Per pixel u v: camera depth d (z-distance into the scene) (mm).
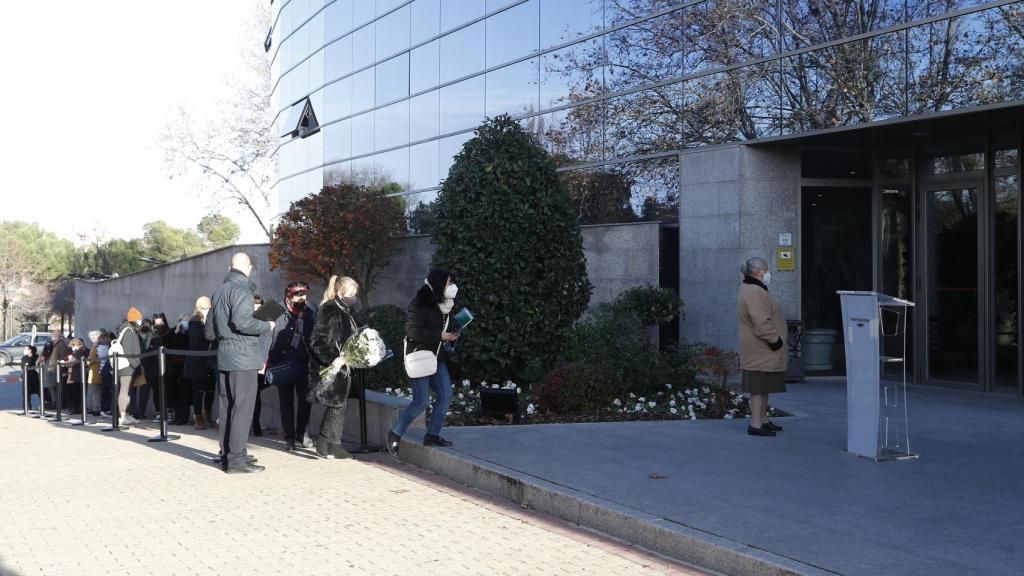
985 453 8203
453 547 6035
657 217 15180
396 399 10133
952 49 11172
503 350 12078
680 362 11617
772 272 13922
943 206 13398
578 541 6145
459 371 12414
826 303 14500
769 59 13477
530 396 11438
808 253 14359
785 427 9719
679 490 6793
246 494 7801
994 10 10719
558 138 17203
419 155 21969
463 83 20078
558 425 9898
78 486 8367
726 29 14070
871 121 12125
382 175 23734
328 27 27062
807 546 5332
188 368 13156
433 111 21328
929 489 6781
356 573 5504
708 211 14273
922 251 13688
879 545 5344
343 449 9688
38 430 14570
